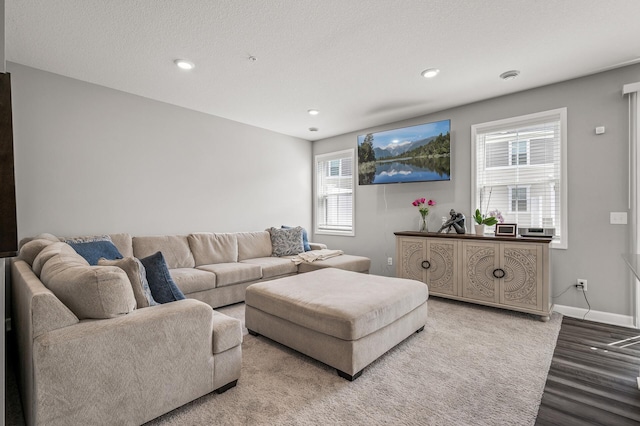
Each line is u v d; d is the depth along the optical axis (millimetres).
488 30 2305
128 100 3479
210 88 3379
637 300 2793
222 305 3389
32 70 2869
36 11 2066
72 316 1333
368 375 1979
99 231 3271
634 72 2824
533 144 3406
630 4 2004
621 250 2873
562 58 2717
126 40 2434
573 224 3109
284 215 5293
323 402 1692
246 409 1625
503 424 1518
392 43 2482
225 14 2115
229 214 4492
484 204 3723
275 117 4387
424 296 2652
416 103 3814
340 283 2691
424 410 1624
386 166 4312
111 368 1345
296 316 2166
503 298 3141
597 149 2988
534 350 2326
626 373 1992
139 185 3572
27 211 2848
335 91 3467
